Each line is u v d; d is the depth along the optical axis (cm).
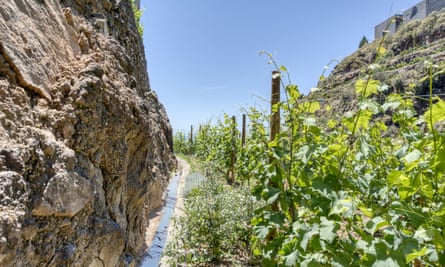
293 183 152
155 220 364
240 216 287
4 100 103
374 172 177
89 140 143
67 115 129
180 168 910
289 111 153
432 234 85
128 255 215
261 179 177
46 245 101
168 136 811
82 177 128
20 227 83
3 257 76
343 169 140
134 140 211
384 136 191
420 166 98
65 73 148
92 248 138
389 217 100
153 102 664
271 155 169
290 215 145
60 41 162
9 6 125
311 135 153
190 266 257
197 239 277
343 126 151
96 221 141
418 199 145
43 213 99
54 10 169
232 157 662
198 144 1184
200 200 319
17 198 86
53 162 110
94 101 147
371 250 92
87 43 196
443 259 92
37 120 116
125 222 195
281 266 140
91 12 297
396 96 132
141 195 241
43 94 128
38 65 131
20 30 127
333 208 109
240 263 255
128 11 571
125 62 249
